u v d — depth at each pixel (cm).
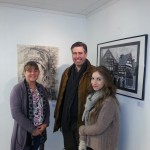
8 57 239
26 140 194
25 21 244
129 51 178
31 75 195
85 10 251
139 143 167
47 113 213
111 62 208
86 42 277
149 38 157
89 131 154
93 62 256
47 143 265
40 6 241
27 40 246
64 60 267
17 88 193
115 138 155
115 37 205
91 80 171
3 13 233
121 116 192
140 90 164
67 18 265
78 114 188
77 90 194
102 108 150
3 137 245
